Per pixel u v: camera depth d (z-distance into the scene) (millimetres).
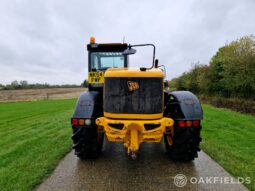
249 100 16391
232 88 19062
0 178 3406
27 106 23188
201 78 27234
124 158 4285
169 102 4332
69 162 4090
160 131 3549
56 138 6137
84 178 3395
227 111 13039
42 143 5613
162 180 3314
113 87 3650
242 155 4441
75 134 3980
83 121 3832
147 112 3594
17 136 6863
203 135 6219
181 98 3982
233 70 18422
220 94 23359
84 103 3984
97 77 4328
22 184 3193
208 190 3014
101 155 4469
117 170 3695
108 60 4941
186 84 33000
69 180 3328
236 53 19141
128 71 3633
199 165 3885
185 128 3803
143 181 3287
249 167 3748
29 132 7480
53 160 4172
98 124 3682
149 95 3602
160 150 4777
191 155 3947
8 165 4051
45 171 3646
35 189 3072
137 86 3598
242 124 8320
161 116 3643
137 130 3512
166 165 3902
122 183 3227
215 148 4824
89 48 4906
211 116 10484
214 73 24625
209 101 21219
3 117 13922
